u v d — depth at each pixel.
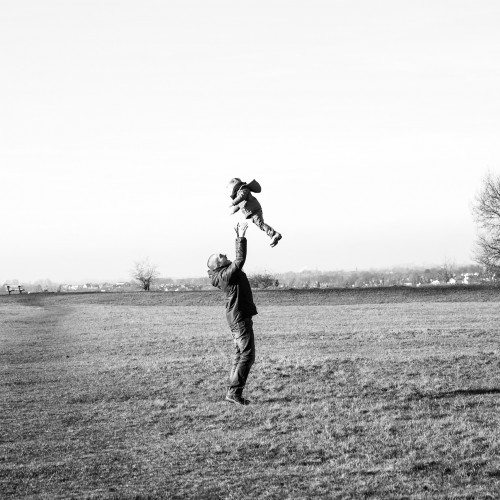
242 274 12.71
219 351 23.62
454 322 35.12
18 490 8.74
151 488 8.67
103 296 70.75
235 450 10.29
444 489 8.27
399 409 12.67
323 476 8.94
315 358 19.22
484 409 12.48
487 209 74.25
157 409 13.67
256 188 9.77
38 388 17.00
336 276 156.00
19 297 72.81
